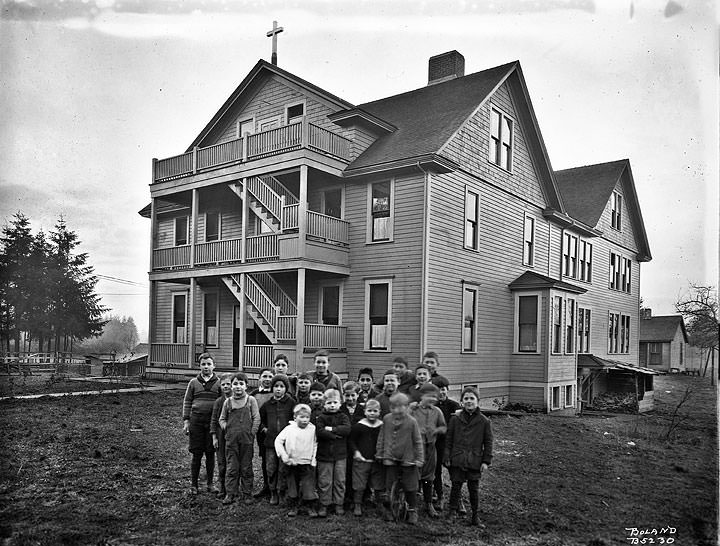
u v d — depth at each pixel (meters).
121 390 17.45
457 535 6.15
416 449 6.42
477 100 18.64
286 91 20.30
